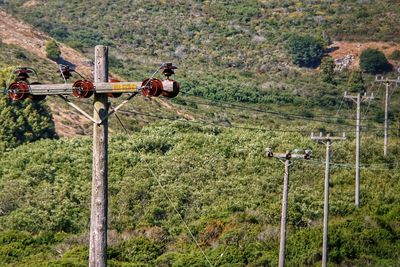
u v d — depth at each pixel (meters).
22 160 139.62
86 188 129.38
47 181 131.88
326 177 102.94
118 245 105.44
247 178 141.00
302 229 116.56
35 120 153.75
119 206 126.00
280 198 134.62
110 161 143.00
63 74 47.22
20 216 117.50
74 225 118.81
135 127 181.25
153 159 145.75
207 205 130.12
